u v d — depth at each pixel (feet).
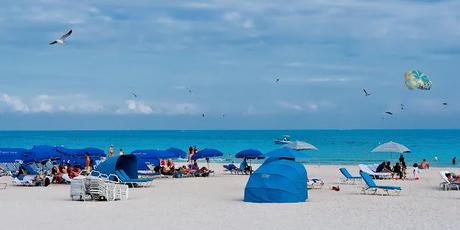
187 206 66.54
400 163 114.32
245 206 66.23
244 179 111.04
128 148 347.36
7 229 50.47
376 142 401.90
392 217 57.11
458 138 491.31
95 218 56.90
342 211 61.62
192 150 132.87
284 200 69.77
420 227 51.01
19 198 75.92
